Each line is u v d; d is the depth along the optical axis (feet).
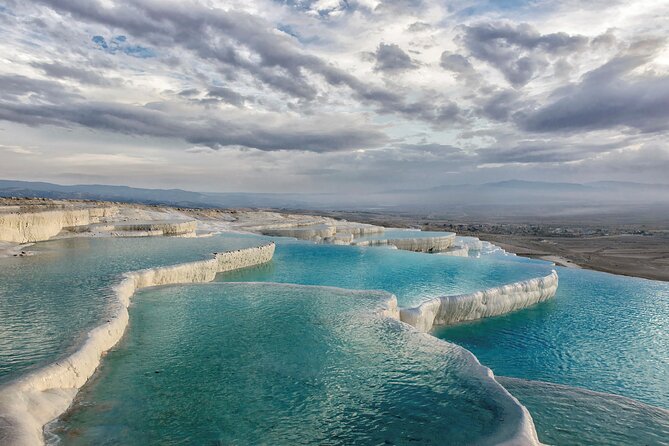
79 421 21.76
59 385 23.67
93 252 63.98
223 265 65.46
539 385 32.17
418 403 24.36
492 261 82.53
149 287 47.88
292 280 63.77
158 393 24.91
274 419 22.57
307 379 27.02
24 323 31.35
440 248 119.34
